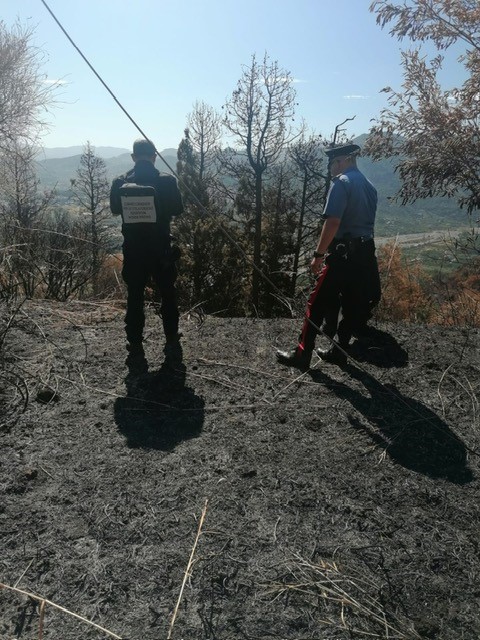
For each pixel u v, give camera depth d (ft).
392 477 8.98
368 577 6.89
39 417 10.48
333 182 12.08
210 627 6.14
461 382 12.76
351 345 14.84
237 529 7.66
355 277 12.20
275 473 8.96
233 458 9.35
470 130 20.22
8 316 15.26
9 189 42.88
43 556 7.04
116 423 10.41
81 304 17.79
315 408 11.27
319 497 8.39
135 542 7.35
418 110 20.92
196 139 98.78
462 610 6.45
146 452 9.45
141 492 8.36
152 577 6.77
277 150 86.53
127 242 12.94
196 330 15.79
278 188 93.15
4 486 8.37
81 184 109.70
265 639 6.01
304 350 12.93
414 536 7.64
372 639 6.06
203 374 12.69
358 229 12.11
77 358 13.24
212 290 69.97
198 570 6.89
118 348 14.10
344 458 9.49
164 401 11.33
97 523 7.66
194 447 9.66
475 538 7.63
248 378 12.60
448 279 22.41
